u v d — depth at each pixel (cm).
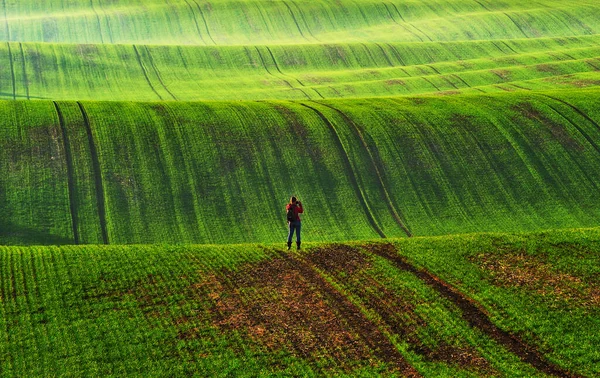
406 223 15912
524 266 9206
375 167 17975
